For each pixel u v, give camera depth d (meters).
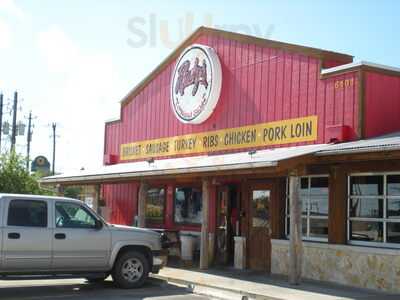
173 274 15.17
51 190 31.78
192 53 19.12
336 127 13.92
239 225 17.27
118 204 23.55
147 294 12.47
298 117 15.24
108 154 24.16
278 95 15.95
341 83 14.15
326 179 14.33
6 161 31.47
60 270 12.32
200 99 18.52
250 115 16.89
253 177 16.47
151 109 21.94
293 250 13.22
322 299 11.34
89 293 12.48
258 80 16.69
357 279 13.10
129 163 22.86
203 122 18.84
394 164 12.58
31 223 12.08
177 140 20.16
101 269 12.84
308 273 14.34
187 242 17.97
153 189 21.80
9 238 11.73
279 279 14.29
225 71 18.03
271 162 12.47
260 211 16.23
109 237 12.88
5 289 12.98
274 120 15.99
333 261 13.72
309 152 12.81
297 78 15.38
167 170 16.05
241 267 16.42
